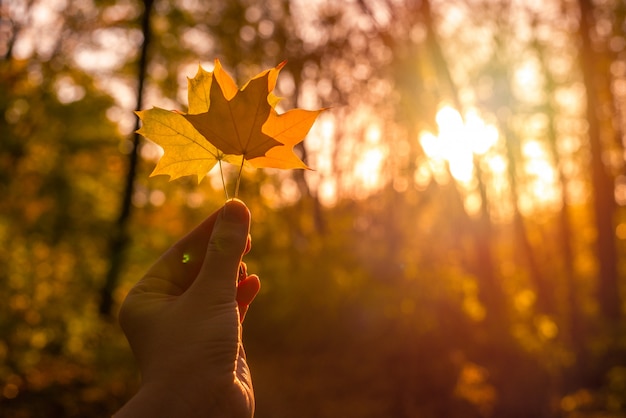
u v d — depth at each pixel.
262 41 12.52
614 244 14.38
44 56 13.66
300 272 8.32
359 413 7.04
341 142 10.56
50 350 9.57
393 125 10.13
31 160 14.26
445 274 7.54
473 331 7.59
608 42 15.23
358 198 9.58
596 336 12.22
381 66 10.62
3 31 13.76
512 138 13.59
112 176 14.83
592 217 16.56
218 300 1.02
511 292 8.59
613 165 16.45
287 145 1.05
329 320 7.90
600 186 14.60
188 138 1.08
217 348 0.99
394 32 10.29
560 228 15.31
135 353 1.04
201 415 0.96
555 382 8.62
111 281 12.27
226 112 1.05
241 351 1.16
